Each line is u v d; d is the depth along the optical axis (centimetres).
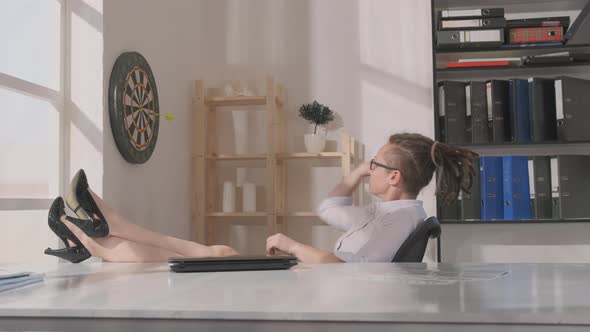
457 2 392
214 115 407
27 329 94
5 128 255
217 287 117
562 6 387
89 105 289
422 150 252
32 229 266
